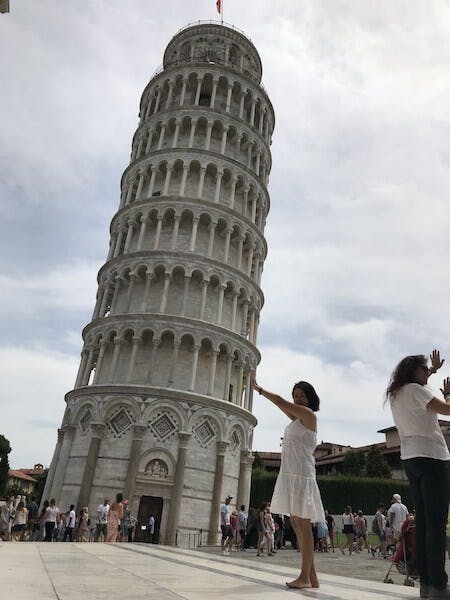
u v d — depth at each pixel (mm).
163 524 38344
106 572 7406
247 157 58312
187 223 51750
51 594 4859
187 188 53438
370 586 7352
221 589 5680
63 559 9922
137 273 48594
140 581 6305
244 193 55094
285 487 6516
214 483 41500
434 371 7215
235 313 49750
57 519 33375
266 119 63375
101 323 47219
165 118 56531
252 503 66750
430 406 6109
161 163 54062
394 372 6695
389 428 82250
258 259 55500
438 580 5578
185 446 40719
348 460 74875
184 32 64812
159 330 44906
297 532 6434
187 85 59438
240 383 47844
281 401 6758
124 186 58250
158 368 45156
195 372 44250
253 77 64562
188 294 48375
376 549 31516
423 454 6020
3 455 89875
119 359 46125
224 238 53188
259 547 25297
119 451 40344
